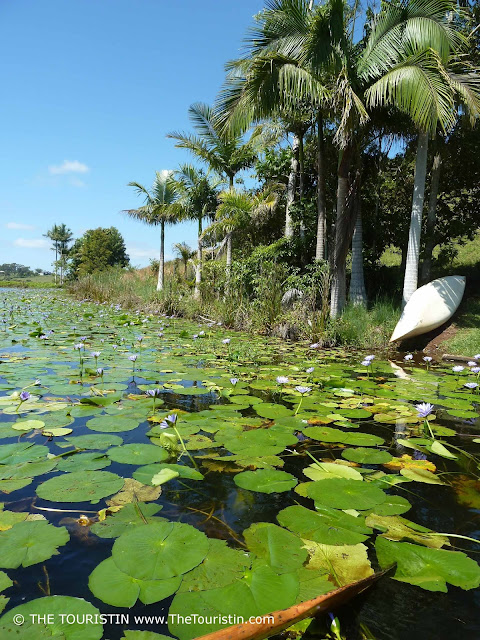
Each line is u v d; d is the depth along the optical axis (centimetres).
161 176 1786
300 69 774
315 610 116
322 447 261
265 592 126
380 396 394
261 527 165
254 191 1452
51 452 233
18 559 140
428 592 139
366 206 1199
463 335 781
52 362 499
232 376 456
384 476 219
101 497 182
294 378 461
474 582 133
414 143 1041
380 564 144
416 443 264
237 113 840
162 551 144
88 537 156
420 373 529
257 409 328
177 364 515
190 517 174
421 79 680
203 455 239
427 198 1176
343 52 764
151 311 1338
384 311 873
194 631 112
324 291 823
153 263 2392
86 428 276
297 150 1204
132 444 244
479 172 1068
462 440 283
